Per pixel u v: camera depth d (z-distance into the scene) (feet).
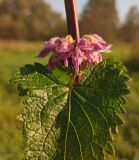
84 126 0.64
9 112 4.50
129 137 3.81
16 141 3.59
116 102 0.64
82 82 0.66
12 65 9.90
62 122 0.64
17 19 22.08
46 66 0.67
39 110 0.64
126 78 0.64
